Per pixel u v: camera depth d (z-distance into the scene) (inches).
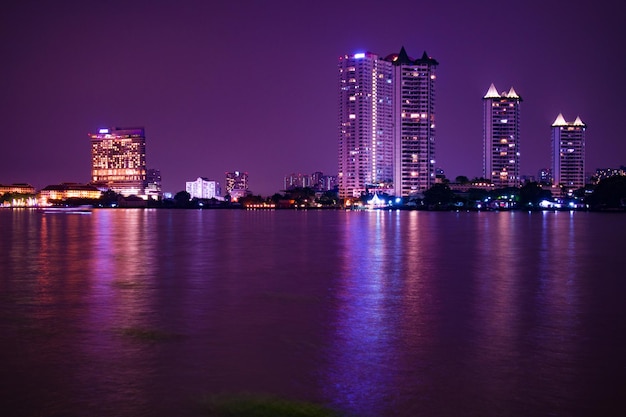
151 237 3499.0
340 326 956.0
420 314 1054.4
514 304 1155.9
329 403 614.2
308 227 4977.9
